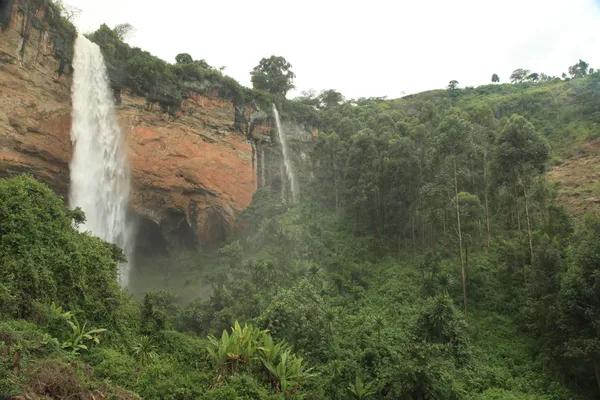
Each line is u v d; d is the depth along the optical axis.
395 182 38.44
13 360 10.38
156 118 42.34
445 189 30.27
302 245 36.22
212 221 46.19
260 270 29.52
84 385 11.26
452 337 22.66
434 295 29.03
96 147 37.28
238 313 25.20
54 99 33.94
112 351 15.39
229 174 47.47
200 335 25.69
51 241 17.09
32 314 14.31
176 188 43.47
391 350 20.25
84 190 35.94
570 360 21.30
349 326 24.67
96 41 38.84
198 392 14.59
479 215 31.59
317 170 56.00
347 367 19.25
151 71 40.81
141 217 42.06
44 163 33.38
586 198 41.72
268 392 15.34
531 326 24.73
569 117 55.56
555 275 24.42
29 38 31.69
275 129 54.25
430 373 17.22
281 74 62.78
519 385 21.62
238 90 49.59
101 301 18.03
